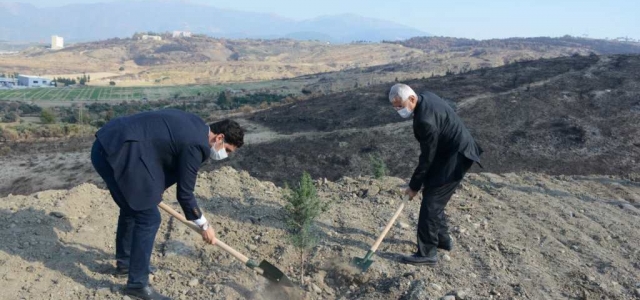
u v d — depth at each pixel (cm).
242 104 8625
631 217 690
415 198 719
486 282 494
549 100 3997
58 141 4650
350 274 498
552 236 610
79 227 550
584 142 3181
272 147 3772
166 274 480
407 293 464
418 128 465
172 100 10794
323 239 567
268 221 598
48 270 457
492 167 2964
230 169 776
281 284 458
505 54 19562
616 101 3794
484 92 4519
